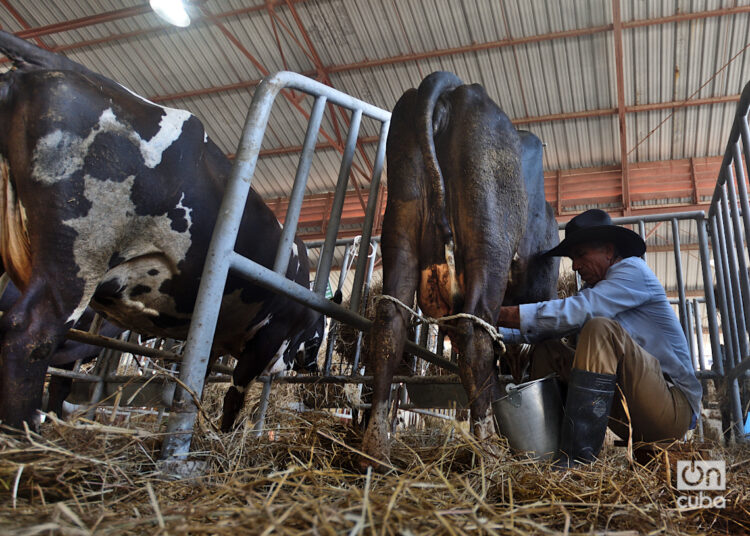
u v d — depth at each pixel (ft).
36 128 6.81
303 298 8.46
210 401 18.51
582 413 6.93
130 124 7.65
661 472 6.17
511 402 7.06
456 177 7.74
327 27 45.80
